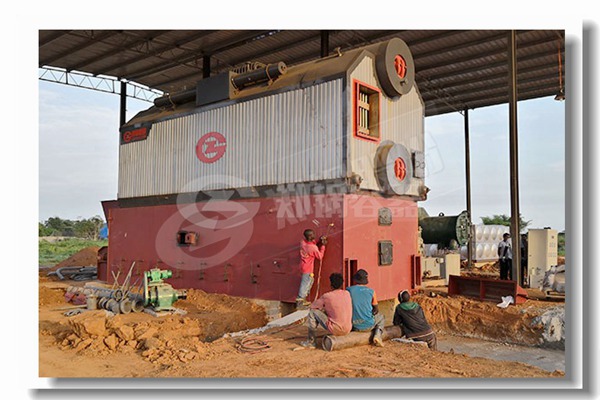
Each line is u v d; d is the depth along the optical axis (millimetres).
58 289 16078
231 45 22922
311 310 8977
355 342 8828
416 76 23750
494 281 14750
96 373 7641
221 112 14695
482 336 13383
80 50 23500
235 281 13742
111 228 18578
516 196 15859
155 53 23125
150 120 17422
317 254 11508
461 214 21875
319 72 12445
